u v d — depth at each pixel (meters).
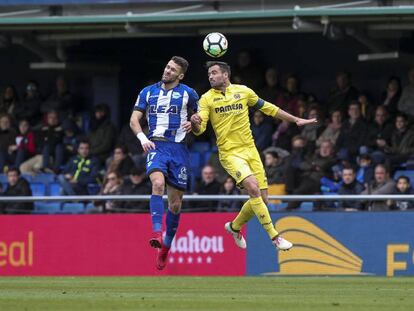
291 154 54.94
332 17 54.53
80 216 49.00
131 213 48.53
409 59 61.88
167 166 34.62
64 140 64.25
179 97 34.72
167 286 36.12
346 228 46.44
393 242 46.09
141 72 70.31
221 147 36.78
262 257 46.94
